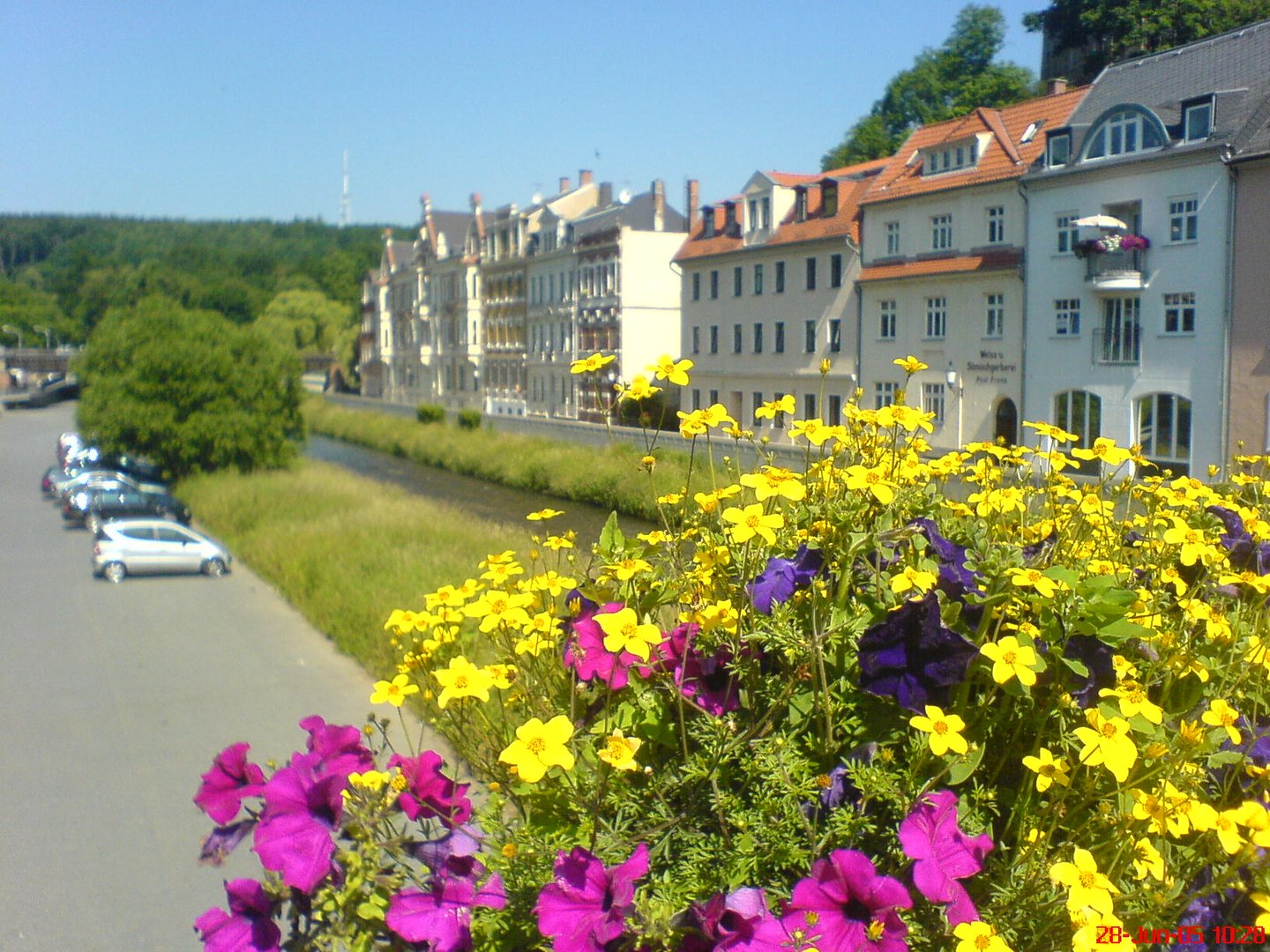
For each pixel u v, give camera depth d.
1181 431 30.58
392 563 21.61
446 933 3.30
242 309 144.75
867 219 41.31
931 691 3.35
